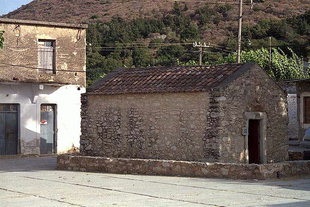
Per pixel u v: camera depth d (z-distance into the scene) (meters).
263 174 17.19
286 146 22.27
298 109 28.58
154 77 22.45
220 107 19.55
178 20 84.25
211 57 64.94
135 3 100.31
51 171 21.36
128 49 70.50
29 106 29.73
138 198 13.66
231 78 20.16
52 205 12.73
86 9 100.81
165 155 20.91
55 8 104.75
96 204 12.76
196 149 20.05
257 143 21.30
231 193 14.38
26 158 28.44
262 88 21.20
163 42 74.56
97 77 59.50
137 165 19.69
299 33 68.19
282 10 83.06
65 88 30.97
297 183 16.38
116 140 22.41
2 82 28.38
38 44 30.19
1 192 15.30
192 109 20.22
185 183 16.64
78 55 31.47
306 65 54.41
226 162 19.66
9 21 29.05
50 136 30.66
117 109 22.42
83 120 23.44
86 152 23.28
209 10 86.75
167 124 20.91
